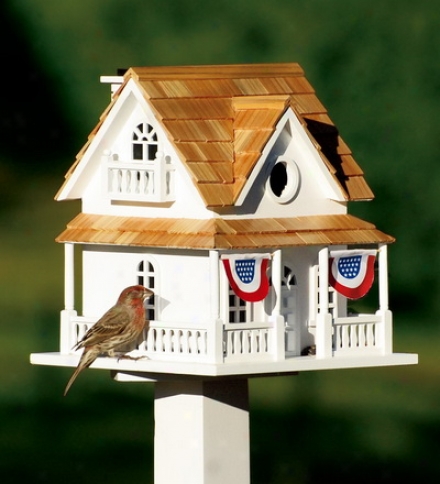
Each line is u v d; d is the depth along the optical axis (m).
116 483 19.09
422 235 22.83
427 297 23.14
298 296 11.80
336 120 22.30
